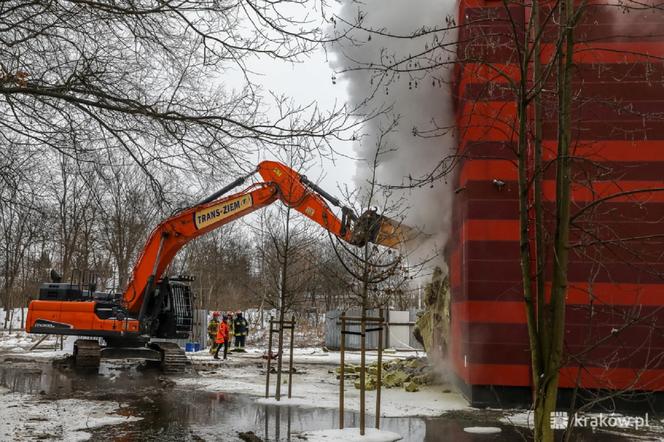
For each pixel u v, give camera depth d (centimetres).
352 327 3288
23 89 666
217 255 4878
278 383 1362
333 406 1302
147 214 1862
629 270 1208
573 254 1218
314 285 3928
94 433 1008
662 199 1212
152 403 1321
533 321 423
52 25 706
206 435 1007
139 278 1966
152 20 712
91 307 2005
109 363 2206
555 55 424
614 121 1233
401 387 1600
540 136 431
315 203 1605
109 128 715
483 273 1291
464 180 1339
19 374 1819
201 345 3119
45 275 4025
